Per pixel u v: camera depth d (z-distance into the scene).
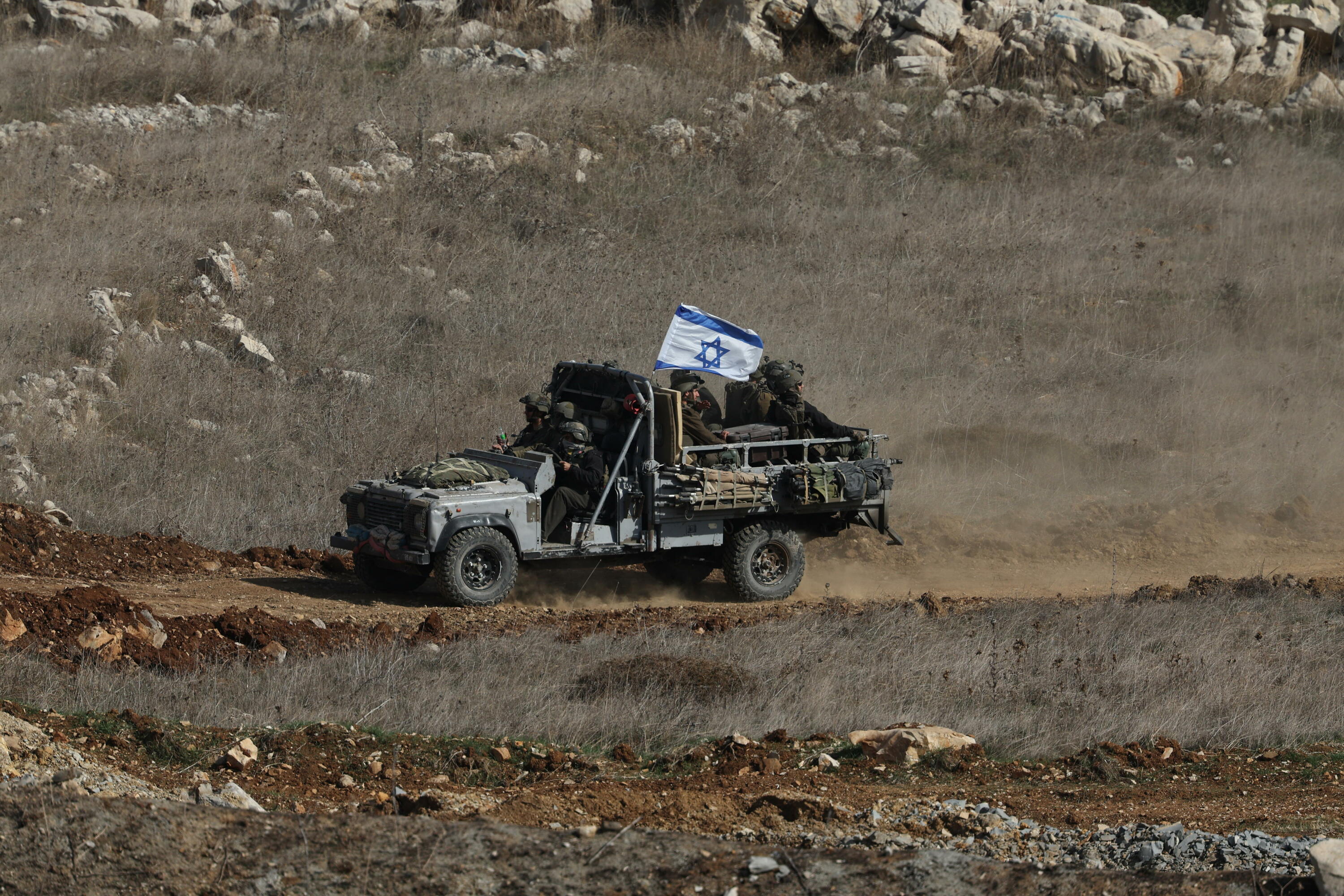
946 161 118.75
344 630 41.19
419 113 106.88
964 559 58.06
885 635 41.84
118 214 85.19
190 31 123.50
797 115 119.94
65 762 26.84
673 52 129.00
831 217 105.75
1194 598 47.88
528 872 20.73
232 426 65.19
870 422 71.69
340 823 21.62
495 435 66.69
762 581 50.06
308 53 117.69
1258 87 138.75
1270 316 93.25
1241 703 35.75
